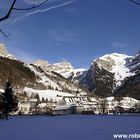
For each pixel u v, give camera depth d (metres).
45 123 78.44
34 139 33.56
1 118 123.00
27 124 72.38
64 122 84.81
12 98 116.88
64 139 33.56
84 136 36.94
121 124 67.56
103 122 81.50
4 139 33.41
